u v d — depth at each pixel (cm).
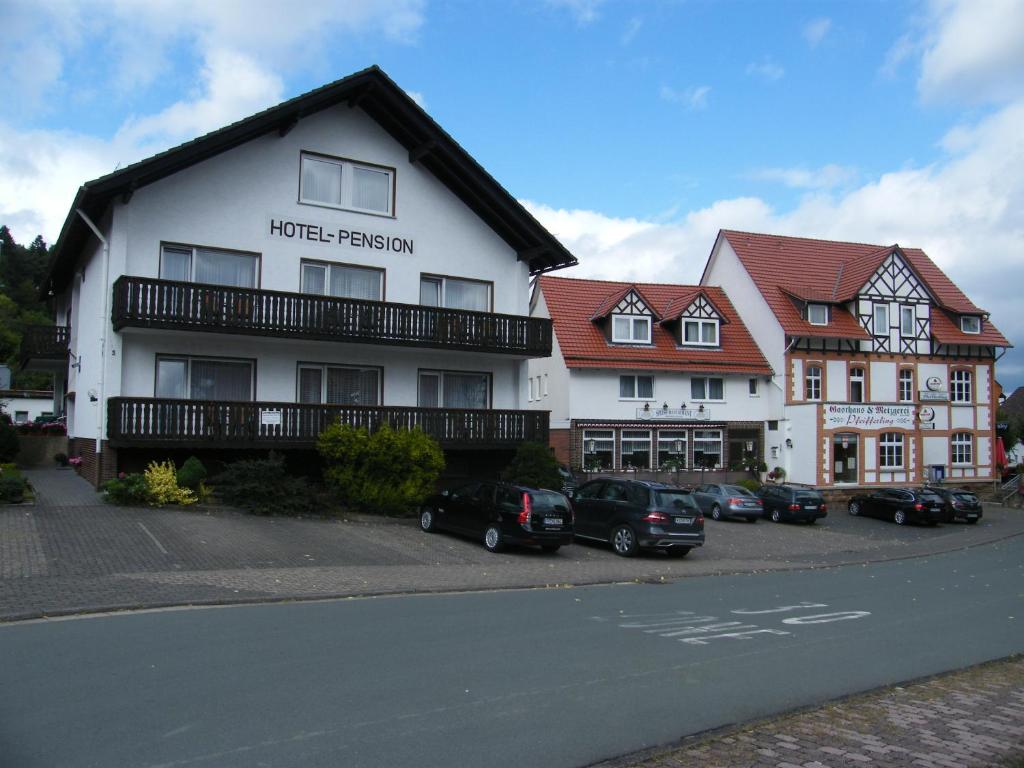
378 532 1850
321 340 2170
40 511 1667
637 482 1936
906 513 3309
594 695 708
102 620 943
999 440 4556
